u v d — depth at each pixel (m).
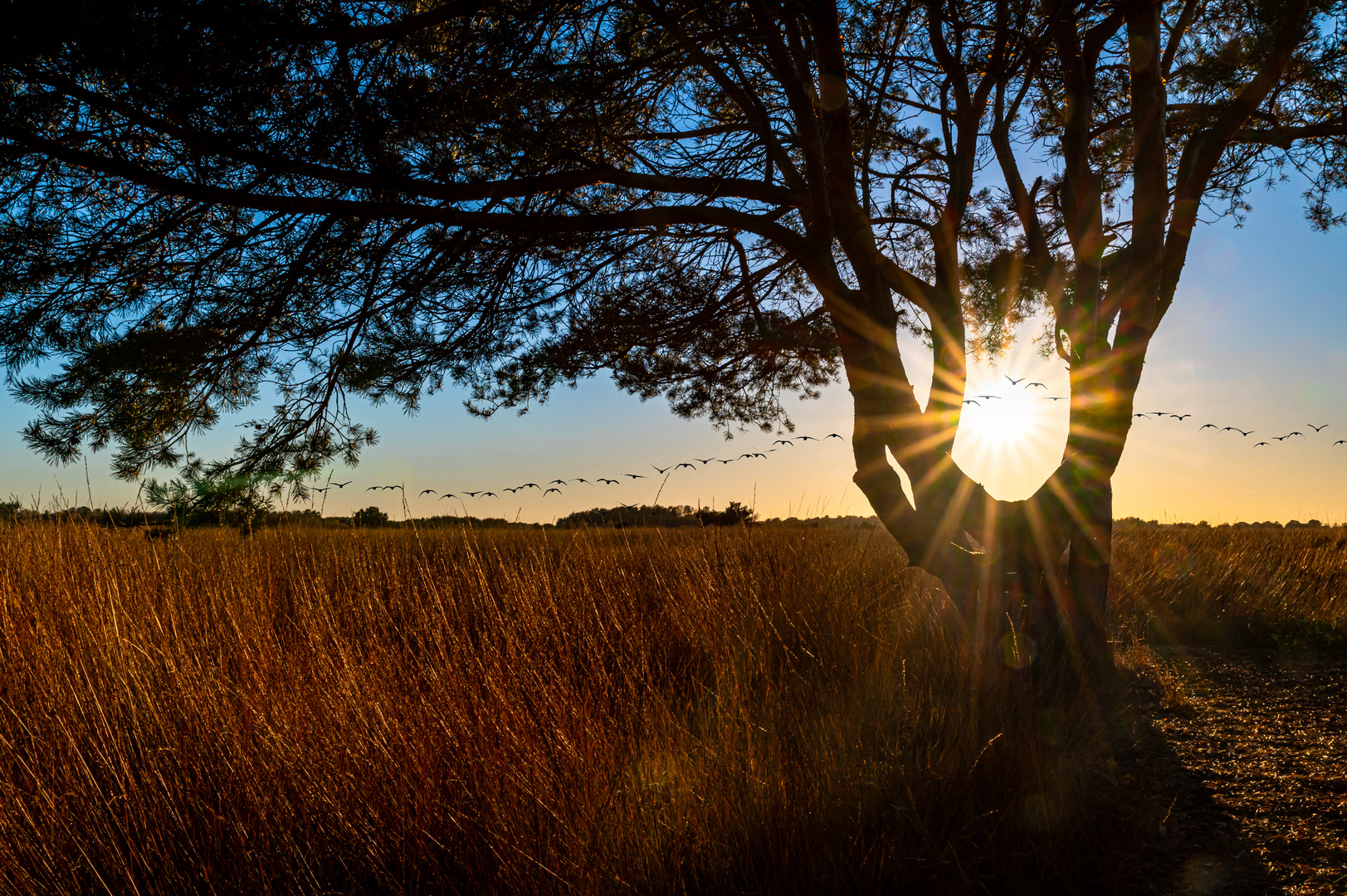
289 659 3.73
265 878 2.42
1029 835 2.90
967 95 5.81
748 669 4.14
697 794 2.89
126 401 4.56
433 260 5.10
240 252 4.68
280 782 2.76
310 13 3.86
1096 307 5.49
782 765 3.05
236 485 4.79
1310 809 3.29
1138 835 2.96
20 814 2.63
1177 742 4.16
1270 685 5.40
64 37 3.25
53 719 3.21
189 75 3.51
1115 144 6.91
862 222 4.98
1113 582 8.20
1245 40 6.11
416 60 4.29
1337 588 8.16
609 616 4.89
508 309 5.71
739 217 4.96
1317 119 6.86
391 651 4.06
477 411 6.65
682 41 4.56
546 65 4.47
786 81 4.48
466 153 4.59
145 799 2.71
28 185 4.08
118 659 3.59
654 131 6.06
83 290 4.39
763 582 5.79
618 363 6.82
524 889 2.43
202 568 5.36
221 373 4.73
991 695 3.90
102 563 5.13
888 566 7.20
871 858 2.59
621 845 2.60
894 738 3.58
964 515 5.08
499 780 2.86
